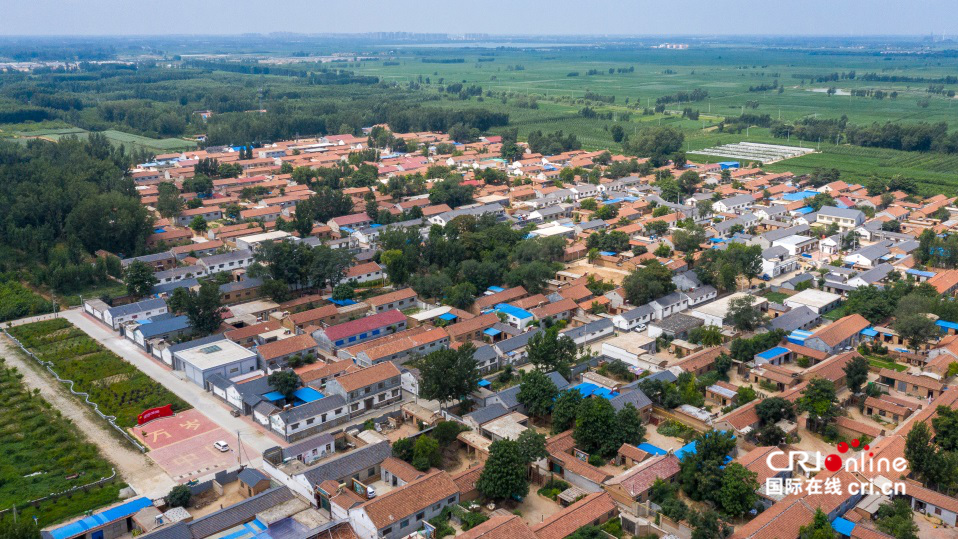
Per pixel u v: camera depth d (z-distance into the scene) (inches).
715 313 7445.9
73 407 6053.2
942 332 7194.9
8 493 4837.6
